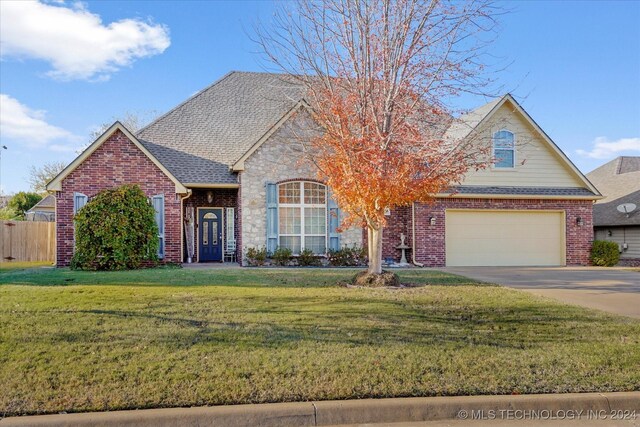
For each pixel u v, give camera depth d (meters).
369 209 11.09
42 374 4.89
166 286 10.47
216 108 20.88
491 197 18.23
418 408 4.46
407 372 5.12
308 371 5.08
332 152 13.24
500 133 18.61
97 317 7.19
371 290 10.34
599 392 4.80
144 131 19.39
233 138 19.58
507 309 8.47
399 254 18.72
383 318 7.50
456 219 18.36
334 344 6.02
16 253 21.84
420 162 10.72
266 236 17.16
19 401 4.32
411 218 18.20
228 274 13.02
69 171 16.08
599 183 27.11
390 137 10.57
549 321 7.58
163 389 4.59
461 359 5.57
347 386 4.74
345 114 10.95
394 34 10.95
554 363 5.54
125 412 4.18
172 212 16.66
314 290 10.16
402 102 11.03
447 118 12.55
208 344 5.92
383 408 4.42
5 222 21.70
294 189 17.48
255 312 7.76
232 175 18.05
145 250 15.38
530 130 18.83
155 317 7.27
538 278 13.50
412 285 11.45
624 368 5.43
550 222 19.00
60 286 10.37
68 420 4.05
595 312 8.32
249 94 21.72
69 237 16.09
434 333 6.69
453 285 11.52
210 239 19.16
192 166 18.16
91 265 14.60
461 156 11.14
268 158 17.28
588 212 19.11
